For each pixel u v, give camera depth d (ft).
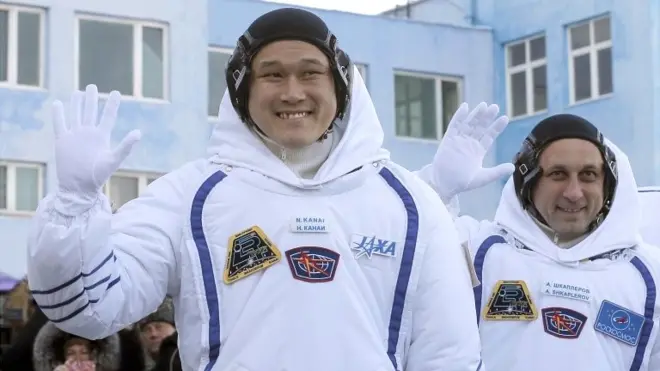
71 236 10.70
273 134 11.85
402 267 11.90
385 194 12.13
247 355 11.48
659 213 19.84
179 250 11.81
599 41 66.59
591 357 16.28
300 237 11.73
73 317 11.01
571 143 16.48
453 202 16.05
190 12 58.80
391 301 11.88
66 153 10.86
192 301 11.75
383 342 11.80
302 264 11.66
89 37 56.80
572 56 67.72
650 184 63.82
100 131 11.02
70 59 56.08
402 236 11.97
